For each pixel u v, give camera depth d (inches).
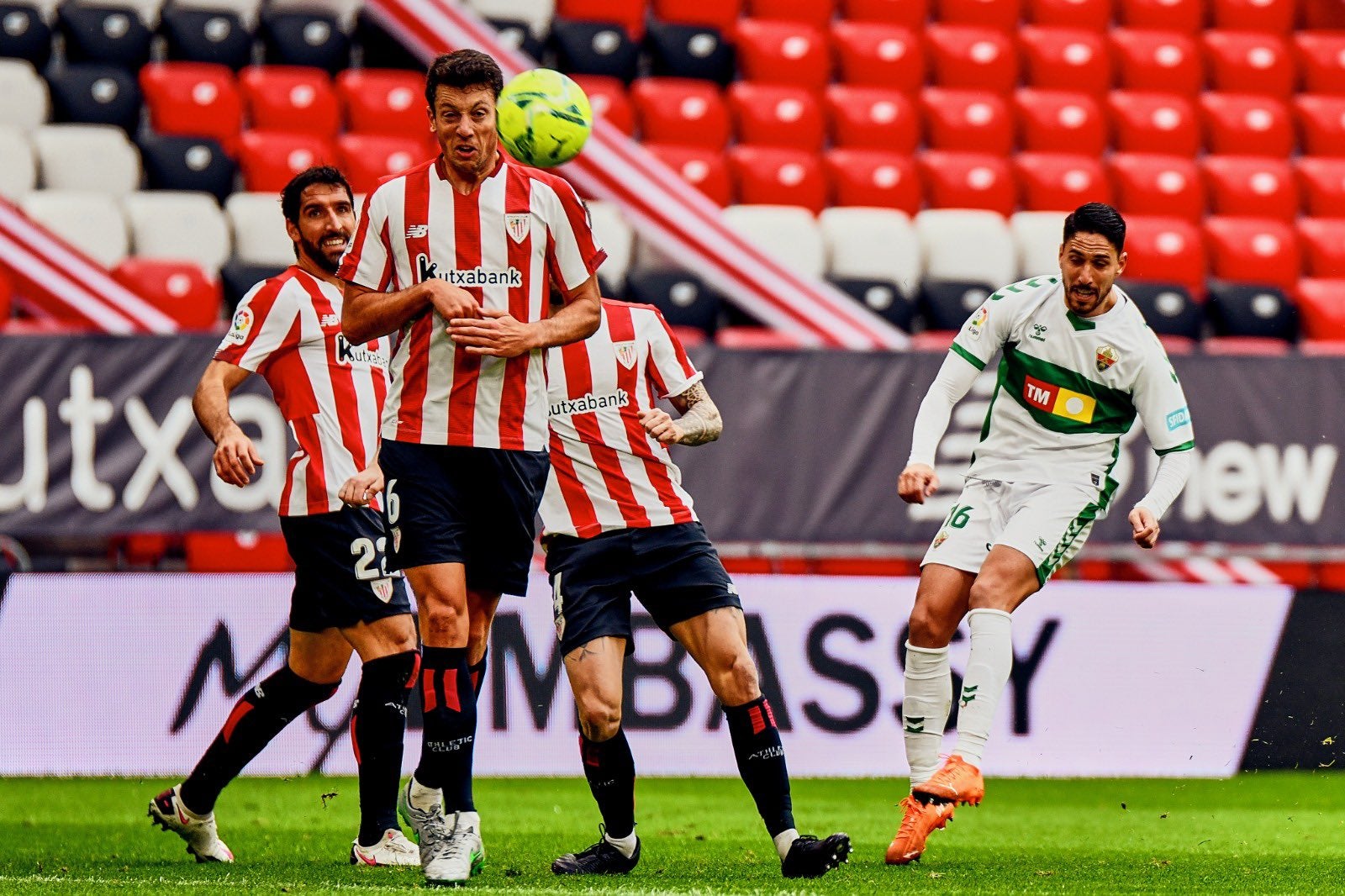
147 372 1122.7
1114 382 712.4
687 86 1646.2
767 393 1179.3
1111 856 751.7
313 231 703.7
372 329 582.9
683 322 1379.2
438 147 1545.3
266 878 628.4
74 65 1561.3
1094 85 1800.0
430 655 583.5
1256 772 1170.6
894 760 1131.3
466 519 590.9
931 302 1428.4
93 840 797.9
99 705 1088.8
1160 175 1653.5
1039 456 722.8
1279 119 1768.0
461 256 583.8
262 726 709.3
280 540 1253.7
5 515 1105.4
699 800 1002.1
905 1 1840.6
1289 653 1181.1
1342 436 1212.5
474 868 653.3
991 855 753.0
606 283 1412.4
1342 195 1694.1
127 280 1302.9
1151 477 1200.2
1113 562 1333.7
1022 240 1552.7
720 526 1170.6
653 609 656.4
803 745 1123.9
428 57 1615.4
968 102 1704.0
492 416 584.1
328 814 914.7
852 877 643.5
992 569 700.0
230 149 1528.1
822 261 1475.1
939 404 729.6
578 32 1670.8
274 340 697.0
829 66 1748.3
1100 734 1155.3
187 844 729.6
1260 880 654.5
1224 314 1471.5
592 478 660.1
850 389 1184.8
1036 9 1871.3
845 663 1134.4
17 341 1112.2
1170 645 1171.3
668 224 1408.7
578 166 1419.8
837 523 1178.6
